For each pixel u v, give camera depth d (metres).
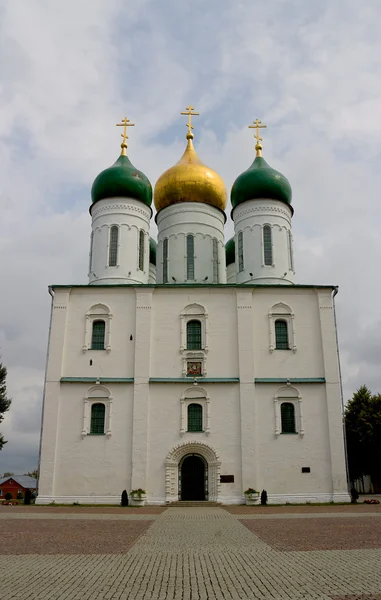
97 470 34.06
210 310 37.66
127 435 34.72
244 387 35.66
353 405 62.06
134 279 41.09
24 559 12.90
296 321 37.62
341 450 34.66
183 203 44.41
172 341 36.94
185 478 34.91
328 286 38.12
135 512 27.84
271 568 11.73
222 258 44.81
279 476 34.16
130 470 34.00
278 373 36.31
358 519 22.94
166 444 34.56
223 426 35.00
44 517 24.44
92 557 13.22
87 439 34.62
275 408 35.41
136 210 43.00
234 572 11.32
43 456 34.16
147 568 11.80
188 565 12.16
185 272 42.56
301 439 34.88
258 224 42.78
